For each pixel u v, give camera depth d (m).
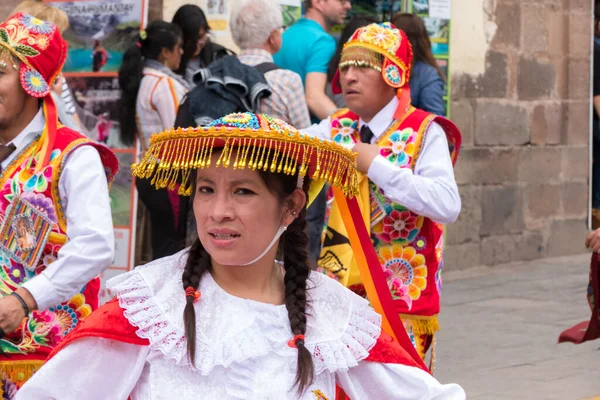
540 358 8.59
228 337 3.03
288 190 3.09
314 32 9.29
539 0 13.53
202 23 8.82
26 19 4.70
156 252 7.66
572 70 13.99
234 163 2.97
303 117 7.45
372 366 3.25
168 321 3.01
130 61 8.32
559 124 13.98
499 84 13.14
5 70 4.59
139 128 8.38
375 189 5.76
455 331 9.52
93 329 2.98
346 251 5.68
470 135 12.86
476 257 12.98
